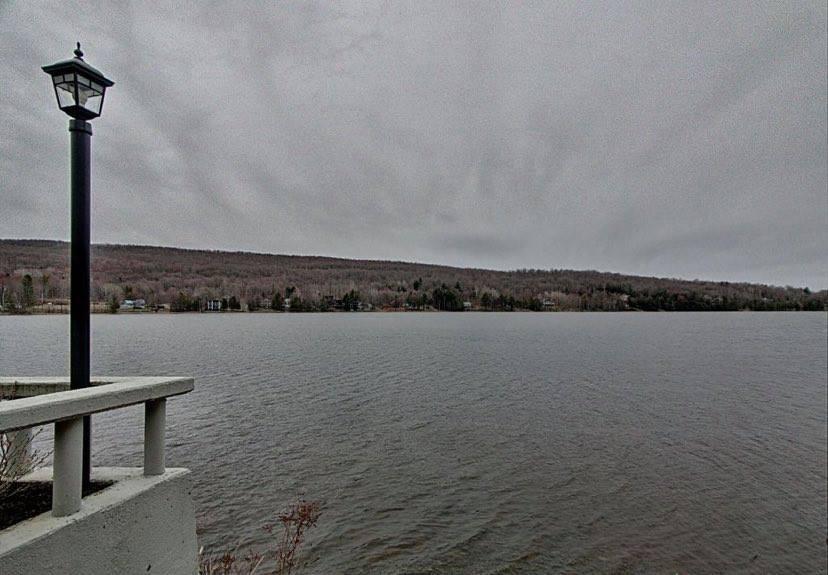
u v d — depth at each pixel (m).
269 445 15.22
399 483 12.73
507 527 10.79
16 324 69.00
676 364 37.50
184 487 2.62
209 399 21.75
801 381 30.16
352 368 32.47
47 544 1.84
